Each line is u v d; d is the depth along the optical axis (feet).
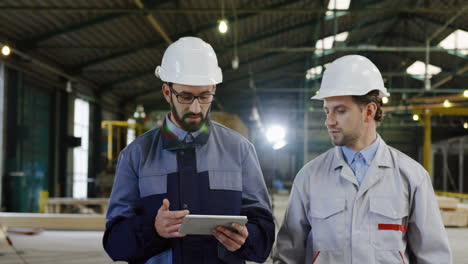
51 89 45.47
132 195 6.30
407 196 5.98
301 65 70.18
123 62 49.19
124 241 5.86
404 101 60.18
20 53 36.58
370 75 6.10
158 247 5.83
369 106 6.02
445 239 5.91
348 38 62.03
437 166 85.40
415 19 54.29
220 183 6.22
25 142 40.52
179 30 44.01
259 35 52.01
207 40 48.16
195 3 38.29
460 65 60.75
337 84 6.00
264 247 6.06
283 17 48.62
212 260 5.99
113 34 41.06
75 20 36.96
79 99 52.47
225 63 58.95
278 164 88.99
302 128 87.15
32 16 34.58
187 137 6.19
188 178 6.11
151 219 5.80
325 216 6.05
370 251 5.78
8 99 37.50
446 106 54.54
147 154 6.31
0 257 20.63
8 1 31.53
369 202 5.93
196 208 6.05
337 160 6.21
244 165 6.53
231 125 41.75
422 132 84.02
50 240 25.13
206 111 6.13
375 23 57.57
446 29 52.90
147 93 64.03
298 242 6.43
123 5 35.42
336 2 46.16
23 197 39.01
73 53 43.98
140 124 62.85
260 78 73.15
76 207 38.86
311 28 54.70
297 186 6.48
